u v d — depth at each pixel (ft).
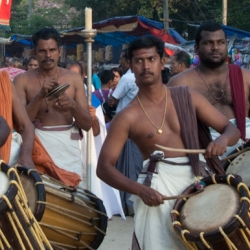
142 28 69.92
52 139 20.44
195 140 15.39
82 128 20.68
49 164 18.90
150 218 14.97
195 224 13.88
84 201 17.03
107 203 26.89
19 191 13.24
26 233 13.29
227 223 13.37
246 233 13.67
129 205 28.78
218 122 15.74
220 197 14.25
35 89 21.01
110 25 63.57
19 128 17.12
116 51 89.35
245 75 20.08
